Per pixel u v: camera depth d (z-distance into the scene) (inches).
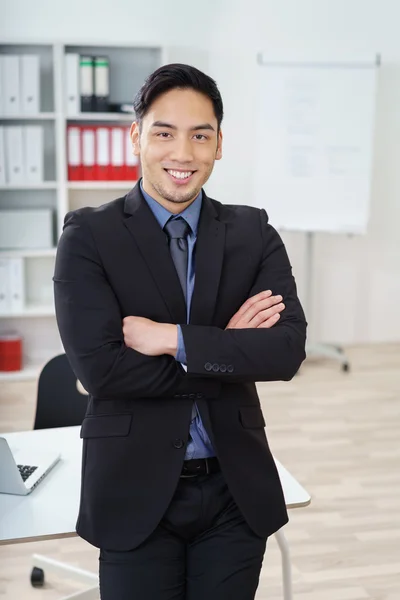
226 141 223.8
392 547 124.0
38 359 220.7
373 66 207.8
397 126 229.5
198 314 66.9
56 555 121.2
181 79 63.1
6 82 197.2
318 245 233.9
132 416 64.5
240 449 66.1
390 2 223.0
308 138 210.7
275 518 66.4
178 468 63.8
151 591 63.1
